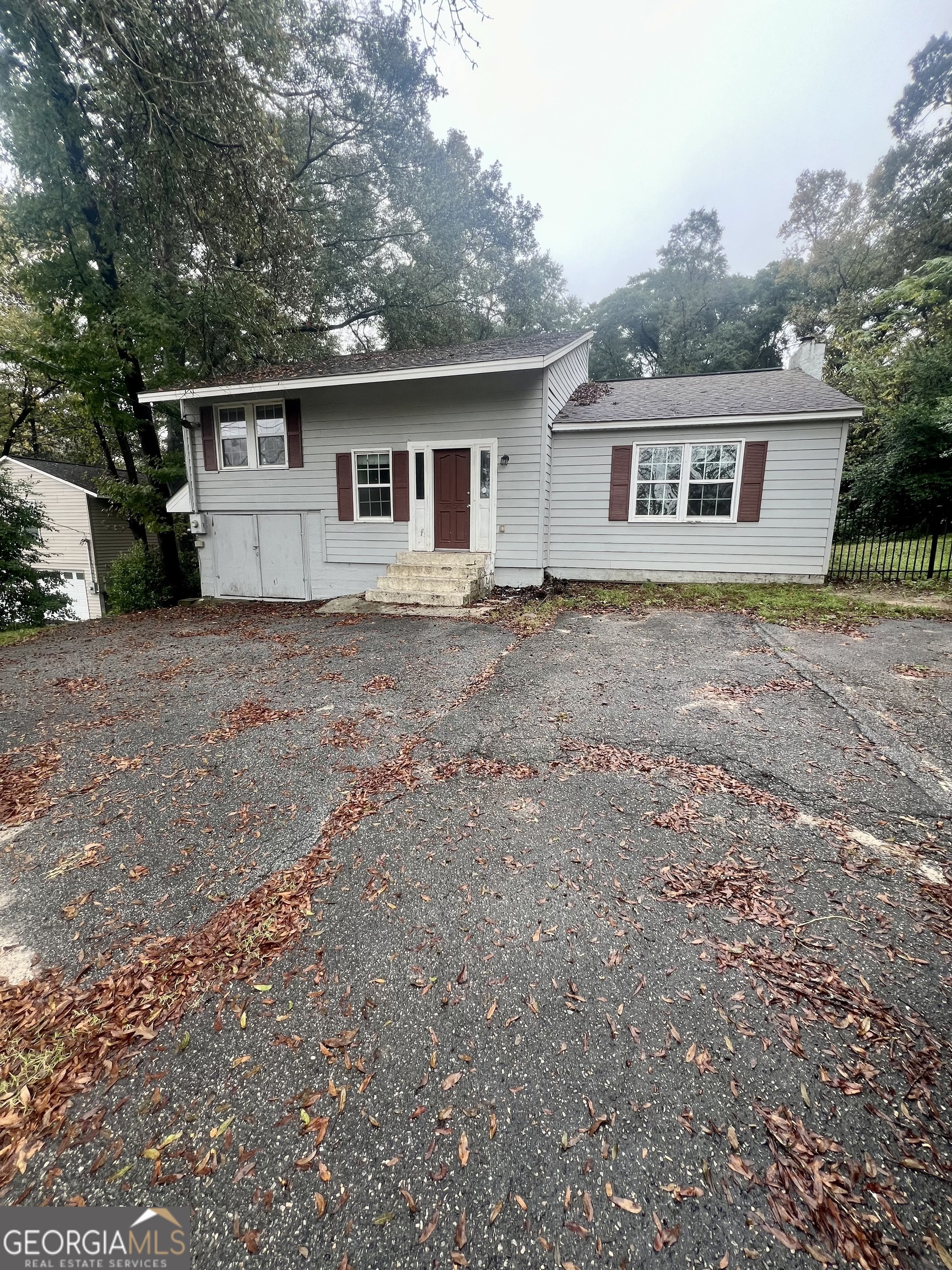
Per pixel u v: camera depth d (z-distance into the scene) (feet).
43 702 17.84
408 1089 5.57
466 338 67.87
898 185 71.10
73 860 9.57
